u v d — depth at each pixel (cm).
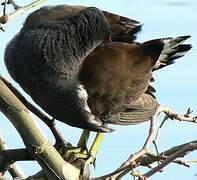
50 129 1011
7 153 786
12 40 1059
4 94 643
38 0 702
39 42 1020
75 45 1065
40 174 716
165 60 1309
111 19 1259
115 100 1197
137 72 1235
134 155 605
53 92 1068
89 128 1137
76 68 1087
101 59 1176
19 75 1047
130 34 1274
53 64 1034
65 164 686
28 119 648
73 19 1066
